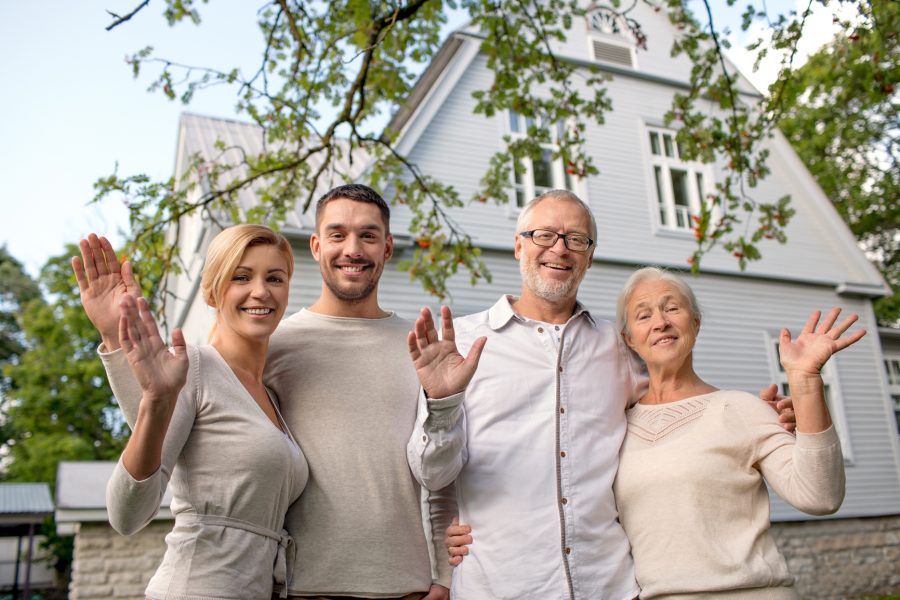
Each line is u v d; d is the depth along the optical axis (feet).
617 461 8.36
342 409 7.97
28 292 124.16
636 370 9.04
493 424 8.21
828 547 33.86
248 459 6.87
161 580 6.63
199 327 37.22
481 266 20.35
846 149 63.10
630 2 39.88
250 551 6.81
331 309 8.76
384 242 8.82
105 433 83.46
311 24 17.39
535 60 18.10
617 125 37.27
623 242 35.04
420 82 35.37
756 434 7.79
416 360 7.20
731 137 18.16
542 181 34.40
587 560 7.68
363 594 7.40
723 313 36.37
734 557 7.35
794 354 7.18
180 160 44.11
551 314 8.95
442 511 8.55
